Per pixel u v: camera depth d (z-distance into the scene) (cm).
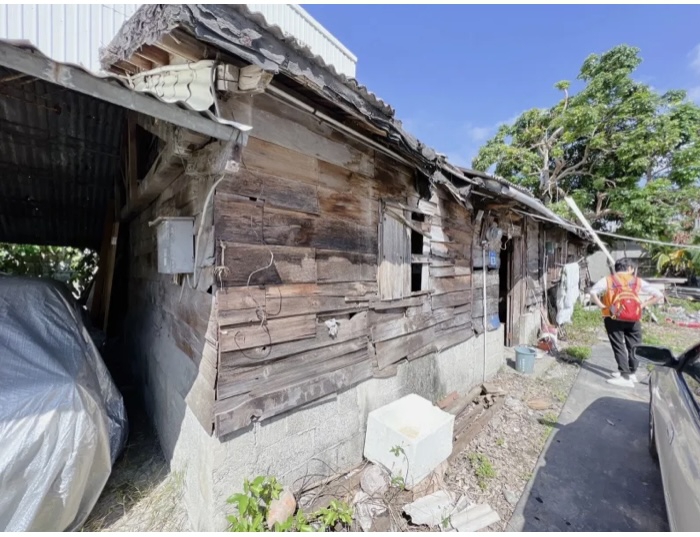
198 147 181
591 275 1588
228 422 183
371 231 279
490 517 221
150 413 330
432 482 245
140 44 150
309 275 226
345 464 260
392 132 209
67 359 220
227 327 182
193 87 154
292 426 220
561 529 215
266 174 198
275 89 172
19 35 293
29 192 454
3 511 171
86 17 327
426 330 355
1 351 200
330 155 238
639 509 233
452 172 314
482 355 471
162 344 294
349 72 668
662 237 1090
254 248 193
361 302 270
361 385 273
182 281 238
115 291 500
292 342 216
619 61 1112
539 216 513
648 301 468
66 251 711
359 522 209
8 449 173
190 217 206
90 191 479
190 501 211
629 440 320
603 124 1134
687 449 162
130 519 214
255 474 200
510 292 622
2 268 642
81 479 193
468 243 445
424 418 273
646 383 465
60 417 187
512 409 379
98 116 300
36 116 287
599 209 1173
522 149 1257
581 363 551
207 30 117
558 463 284
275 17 495
